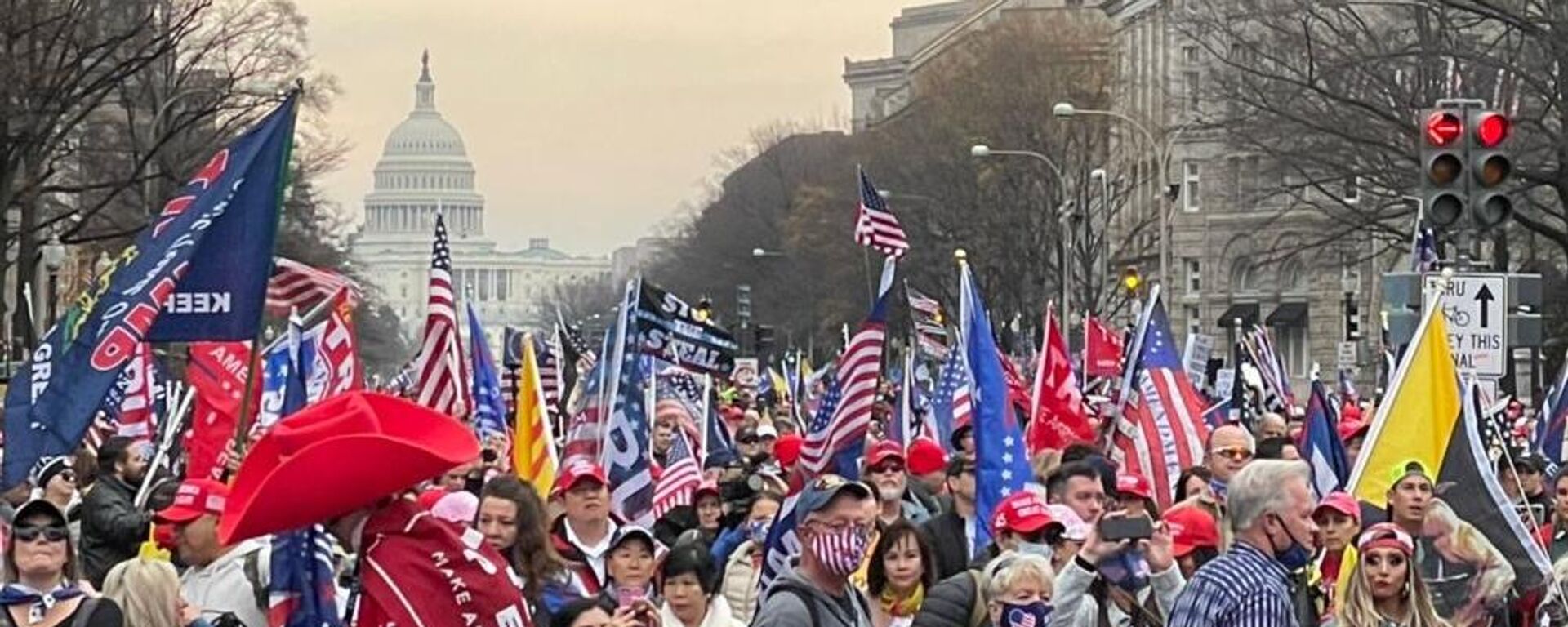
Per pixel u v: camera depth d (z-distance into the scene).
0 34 55.53
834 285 116.88
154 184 77.06
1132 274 47.12
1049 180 95.88
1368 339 89.88
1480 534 13.34
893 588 12.32
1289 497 10.03
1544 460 20.97
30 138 56.44
